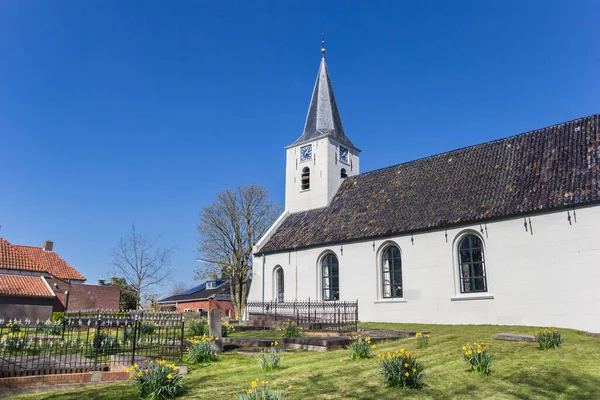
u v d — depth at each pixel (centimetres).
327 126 3691
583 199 1955
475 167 2598
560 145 2291
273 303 2895
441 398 890
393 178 3066
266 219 4644
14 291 3459
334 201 3366
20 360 1213
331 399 894
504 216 2181
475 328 2031
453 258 2358
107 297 4444
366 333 1997
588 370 1050
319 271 3036
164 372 987
